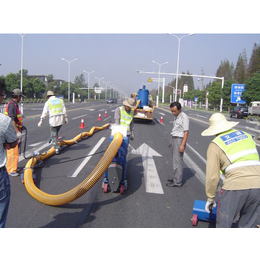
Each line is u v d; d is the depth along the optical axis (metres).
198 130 16.69
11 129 2.86
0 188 2.78
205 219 4.10
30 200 4.77
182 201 5.00
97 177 4.44
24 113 23.98
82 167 6.91
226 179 3.05
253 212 3.06
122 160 5.20
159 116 28.06
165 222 4.14
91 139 11.48
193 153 9.36
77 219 4.13
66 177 6.09
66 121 8.42
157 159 8.23
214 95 51.22
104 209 4.52
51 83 81.81
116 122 6.00
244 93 38.66
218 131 3.19
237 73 73.06
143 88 21.36
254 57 64.88
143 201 4.93
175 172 5.75
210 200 3.16
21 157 7.68
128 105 5.92
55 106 8.02
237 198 2.93
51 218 4.14
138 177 6.34
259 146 11.50
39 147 9.20
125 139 5.48
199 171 7.11
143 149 9.70
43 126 15.02
